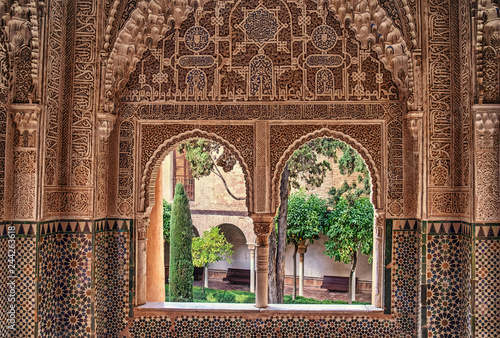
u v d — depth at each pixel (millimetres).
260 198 4445
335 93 4434
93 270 4219
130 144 4508
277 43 4488
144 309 4402
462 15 4059
